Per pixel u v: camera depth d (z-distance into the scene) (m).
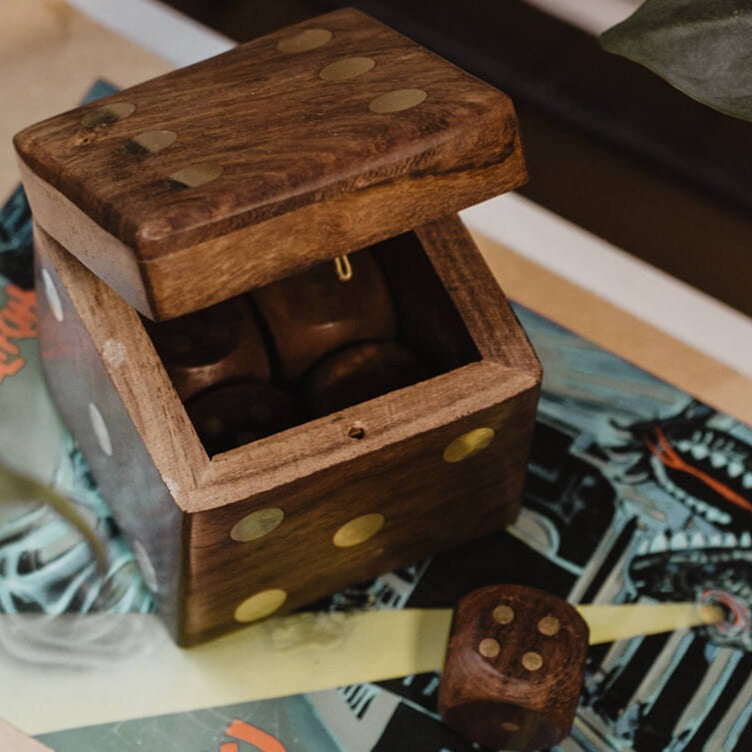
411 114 0.35
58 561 0.42
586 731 0.40
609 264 0.46
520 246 0.46
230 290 0.35
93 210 0.35
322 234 0.35
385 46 0.37
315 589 0.41
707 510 0.43
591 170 0.51
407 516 0.40
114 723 0.40
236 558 0.38
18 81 0.48
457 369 0.38
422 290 0.40
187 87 0.37
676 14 0.33
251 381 0.40
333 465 0.37
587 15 0.50
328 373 0.40
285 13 0.53
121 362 0.37
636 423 0.44
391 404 0.37
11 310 0.45
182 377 0.39
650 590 0.42
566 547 0.43
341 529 0.39
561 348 0.45
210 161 0.35
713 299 0.46
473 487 0.40
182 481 0.36
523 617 0.39
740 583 0.42
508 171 0.36
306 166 0.35
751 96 0.34
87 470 0.43
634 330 0.45
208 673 0.41
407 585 0.42
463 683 0.39
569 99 0.50
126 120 0.36
